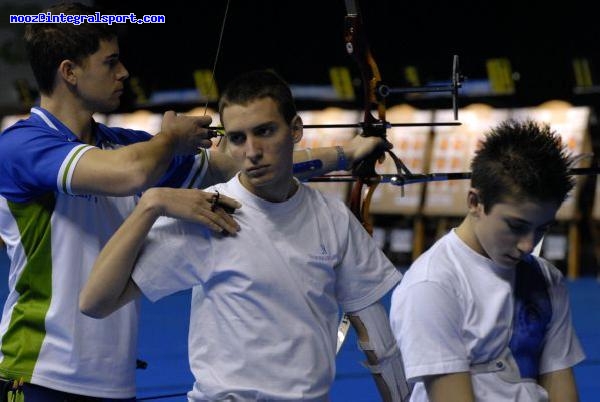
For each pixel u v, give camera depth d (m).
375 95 7.68
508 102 24.83
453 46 25.05
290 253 5.87
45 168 6.48
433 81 25.34
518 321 5.43
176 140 6.68
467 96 25.14
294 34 26.83
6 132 6.77
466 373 5.28
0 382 6.64
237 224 5.82
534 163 5.01
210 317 5.87
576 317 18.39
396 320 5.43
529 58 24.56
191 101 28.20
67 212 6.62
